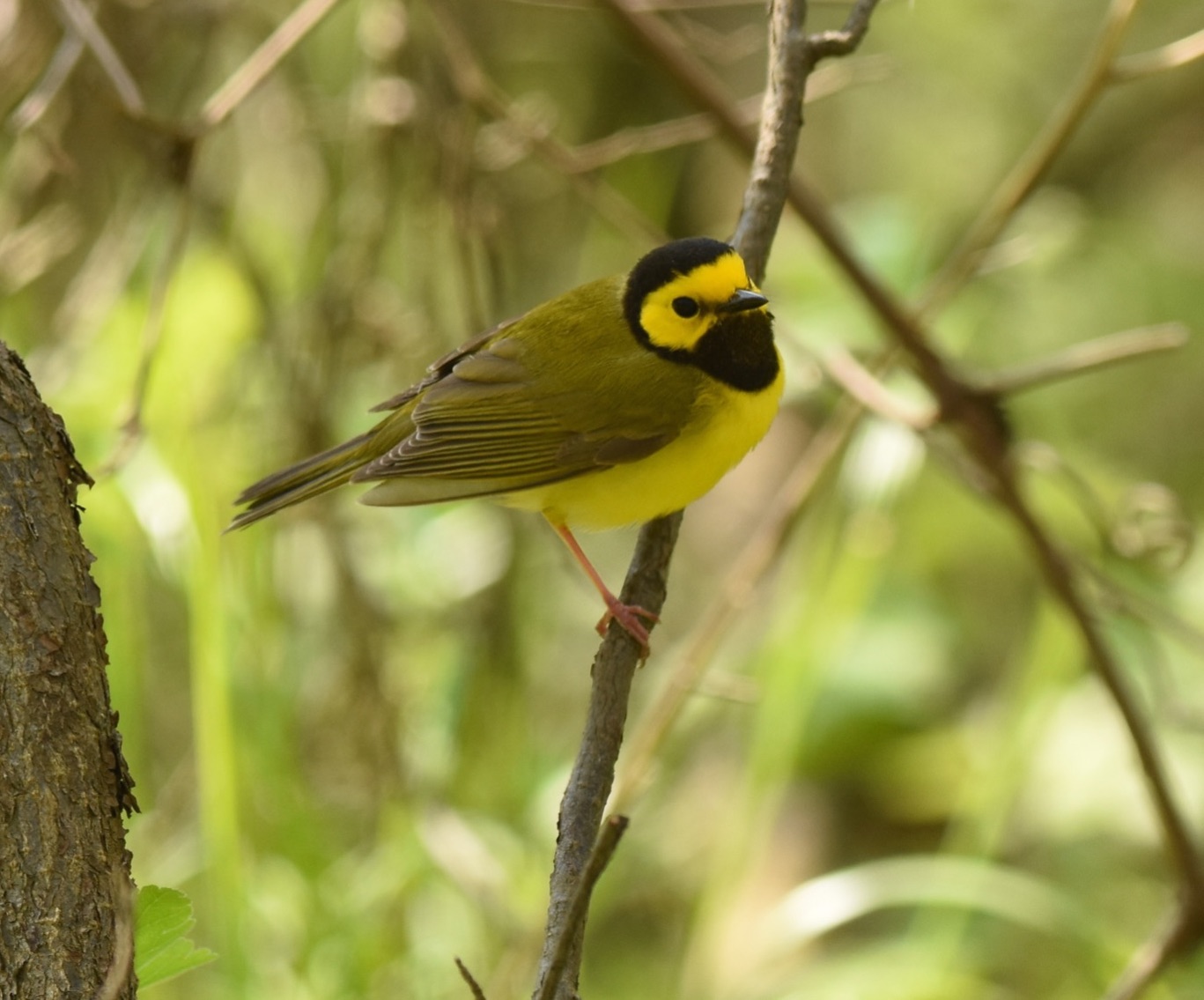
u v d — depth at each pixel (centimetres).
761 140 784
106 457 932
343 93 1362
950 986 1036
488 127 1241
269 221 1255
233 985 873
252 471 1133
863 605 1241
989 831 1019
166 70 1312
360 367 1180
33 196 1112
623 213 1045
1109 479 1262
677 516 809
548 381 835
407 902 1048
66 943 445
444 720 1130
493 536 1207
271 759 1009
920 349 954
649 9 1013
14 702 449
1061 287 1558
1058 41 1602
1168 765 1212
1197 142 1636
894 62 1236
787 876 1259
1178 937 909
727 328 813
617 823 415
